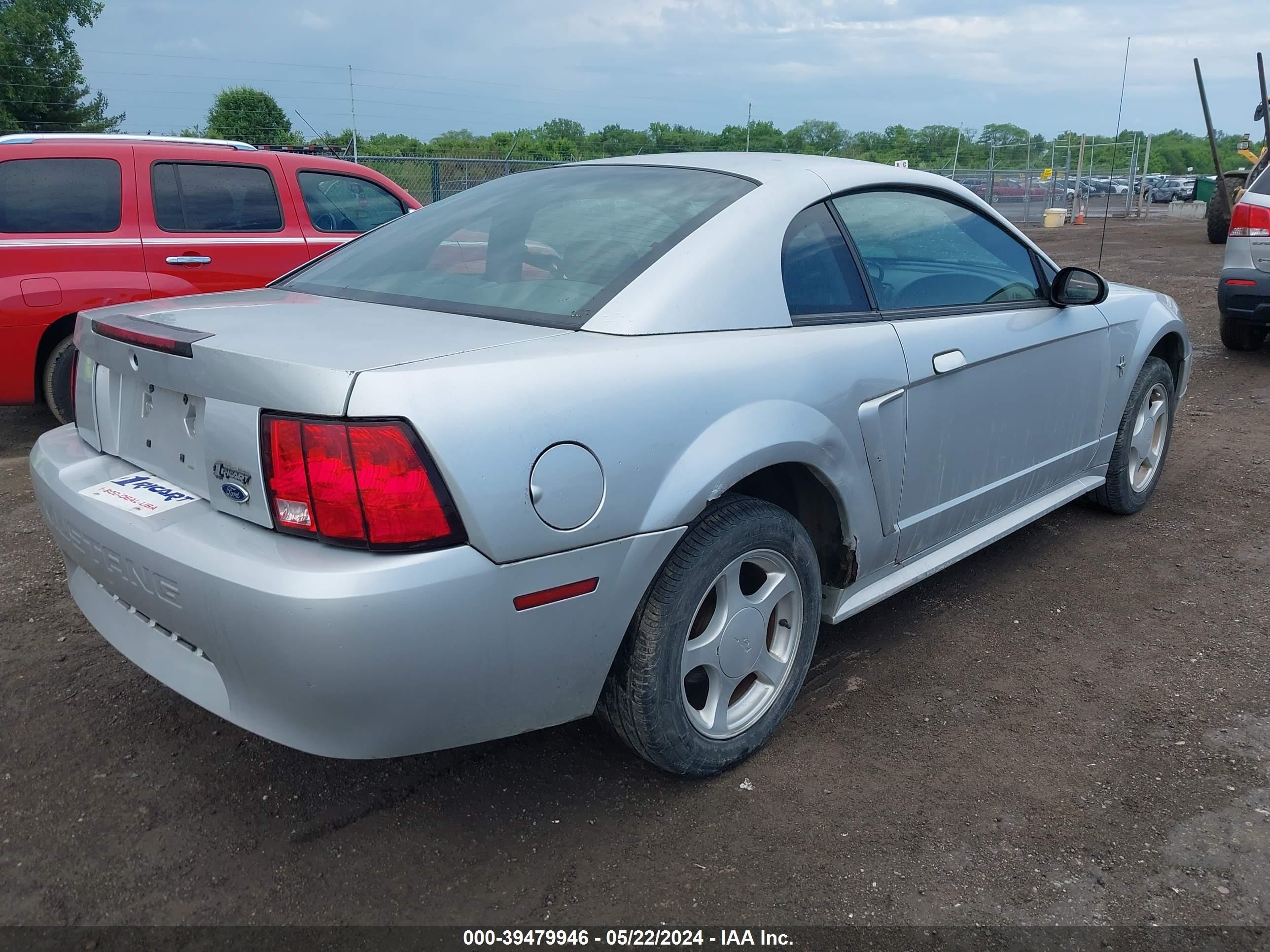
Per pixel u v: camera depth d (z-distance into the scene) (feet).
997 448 10.72
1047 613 11.37
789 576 8.33
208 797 7.93
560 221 8.80
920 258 10.01
